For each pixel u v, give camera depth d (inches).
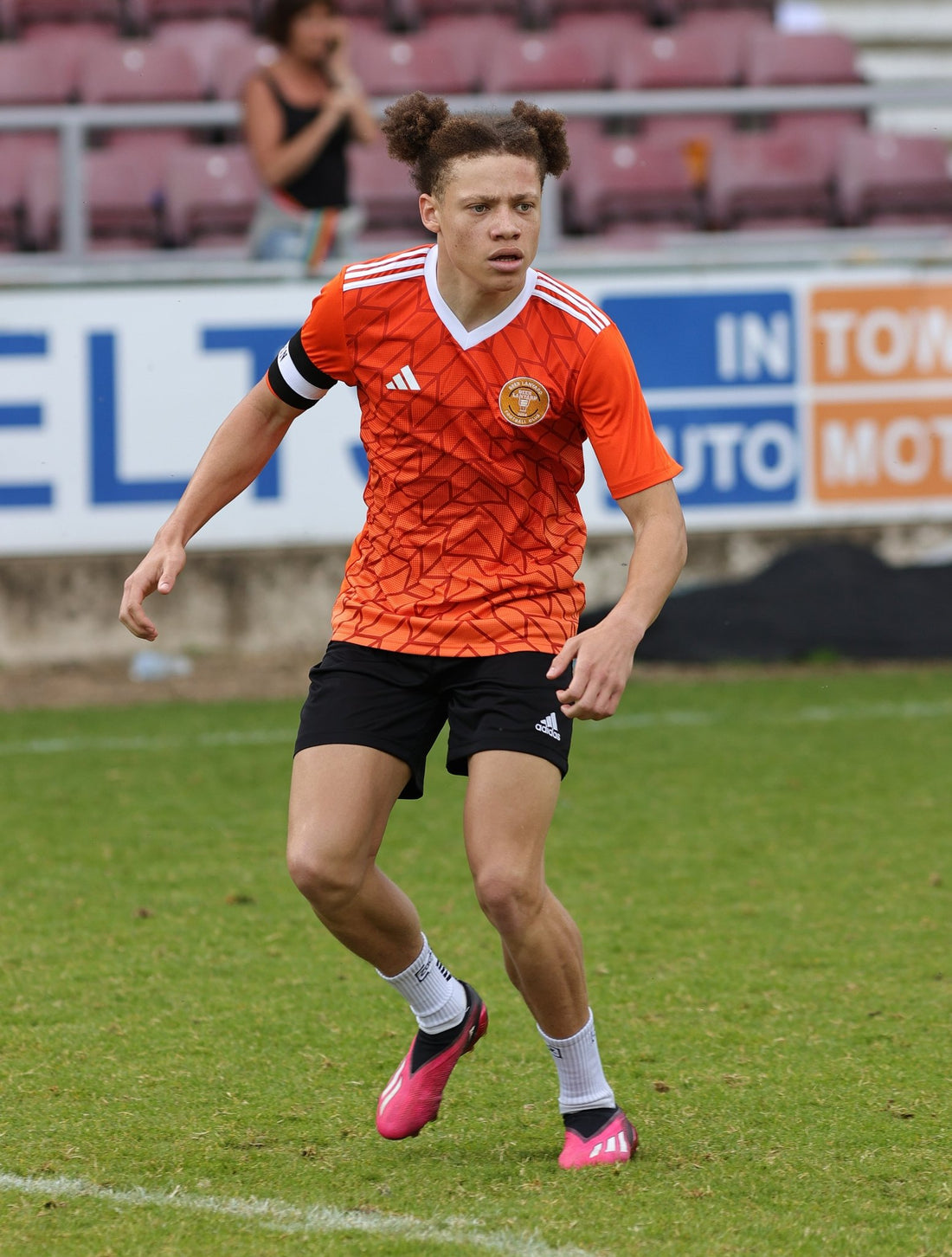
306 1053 513.0
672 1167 414.9
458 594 410.3
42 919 669.9
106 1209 389.4
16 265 1296.8
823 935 641.0
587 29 1803.6
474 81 1700.3
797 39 1723.7
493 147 386.0
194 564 1291.8
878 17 2028.8
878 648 1312.7
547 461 411.8
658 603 389.1
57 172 1526.8
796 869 742.5
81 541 1272.1
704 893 704.4
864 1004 555.5
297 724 1093.8
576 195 1561.3
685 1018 543.5
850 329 1295.5
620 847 786.2
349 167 1438.2
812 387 1296.8
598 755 995.3
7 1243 368.2
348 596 426.0
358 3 1770.4
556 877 733.3
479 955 622.8
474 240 385.7
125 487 1272.1
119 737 1059.9
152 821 844.6
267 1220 381.4
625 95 1341.0
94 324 1261.1
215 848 789.2
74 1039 525.3
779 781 920.9
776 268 1289.4
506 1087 484.1
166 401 1269.7
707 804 869.8
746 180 1593.3
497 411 400.5
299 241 1289.4
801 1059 502.0
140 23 1771.7
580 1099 422.6
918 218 1563.7
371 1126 450.9
